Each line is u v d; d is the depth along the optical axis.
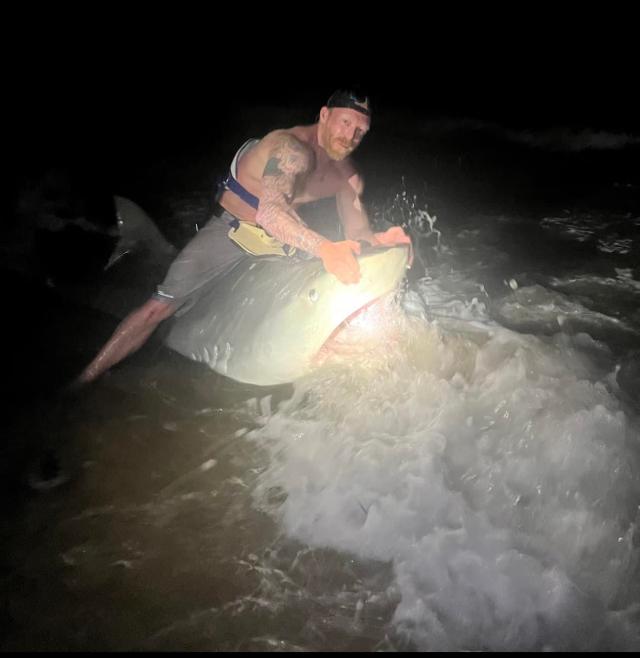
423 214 6.94
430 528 2.88
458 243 6.14
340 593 2.64
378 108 11.55
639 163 8.76
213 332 3.97
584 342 4.30
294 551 2.83
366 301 3.46
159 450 3.40
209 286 4.15
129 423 3.60
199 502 3.08
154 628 2.49
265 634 2.47
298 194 3.90
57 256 5.57
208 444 3.45
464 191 7.72
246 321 3.79
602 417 3.32
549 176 8.26
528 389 3.57
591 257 5.82
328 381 3.77
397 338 3.98
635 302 4.97
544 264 5.67
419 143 9.77
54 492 3.12
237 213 4.02
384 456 3.25
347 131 3.71
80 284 5.05
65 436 3.50
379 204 7.26
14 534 2.89
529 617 2.53
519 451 3.21
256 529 2.93
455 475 3.13
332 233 4.97
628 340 4.41
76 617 2.53
